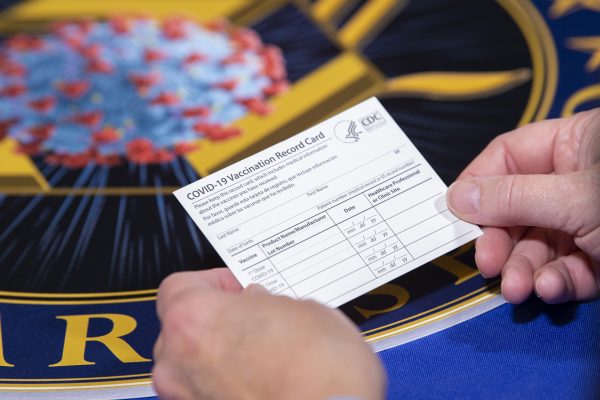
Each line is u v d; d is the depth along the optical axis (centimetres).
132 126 128
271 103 130
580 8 142
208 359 72
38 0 150
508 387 89
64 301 104
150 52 139
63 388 94
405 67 134
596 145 99
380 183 98
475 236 96
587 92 126
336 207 97
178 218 114
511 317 98
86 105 131
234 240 94
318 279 93
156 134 126
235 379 70
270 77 134
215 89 133
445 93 129
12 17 146
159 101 131
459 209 95
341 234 95
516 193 91
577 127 103
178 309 77
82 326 101
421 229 96
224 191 98
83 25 144
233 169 99
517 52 135
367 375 68
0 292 105
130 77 135
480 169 109
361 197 97
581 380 89
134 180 120
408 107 127
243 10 146
